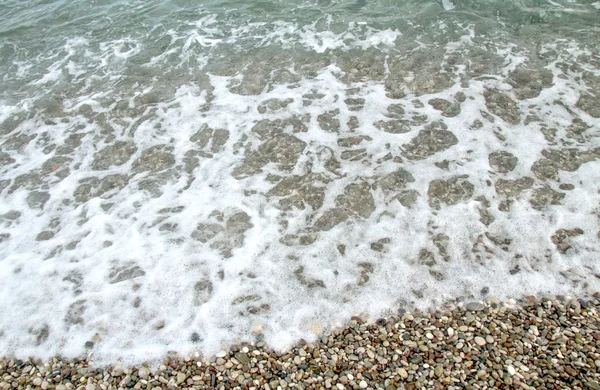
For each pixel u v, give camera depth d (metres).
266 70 9.18
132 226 6.18
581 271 5.22
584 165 6.54
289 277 5.41
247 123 7.84
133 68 9.59
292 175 6.79
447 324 4.78
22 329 5.03
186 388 4.35
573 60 8.70
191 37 10.46
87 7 12.30
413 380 4.26
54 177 7.10
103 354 4.72
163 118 8.11
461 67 8.77
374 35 9.98
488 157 6.81
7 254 5.89
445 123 7.48
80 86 9.18
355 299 5.12
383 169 6.75
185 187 6.73
